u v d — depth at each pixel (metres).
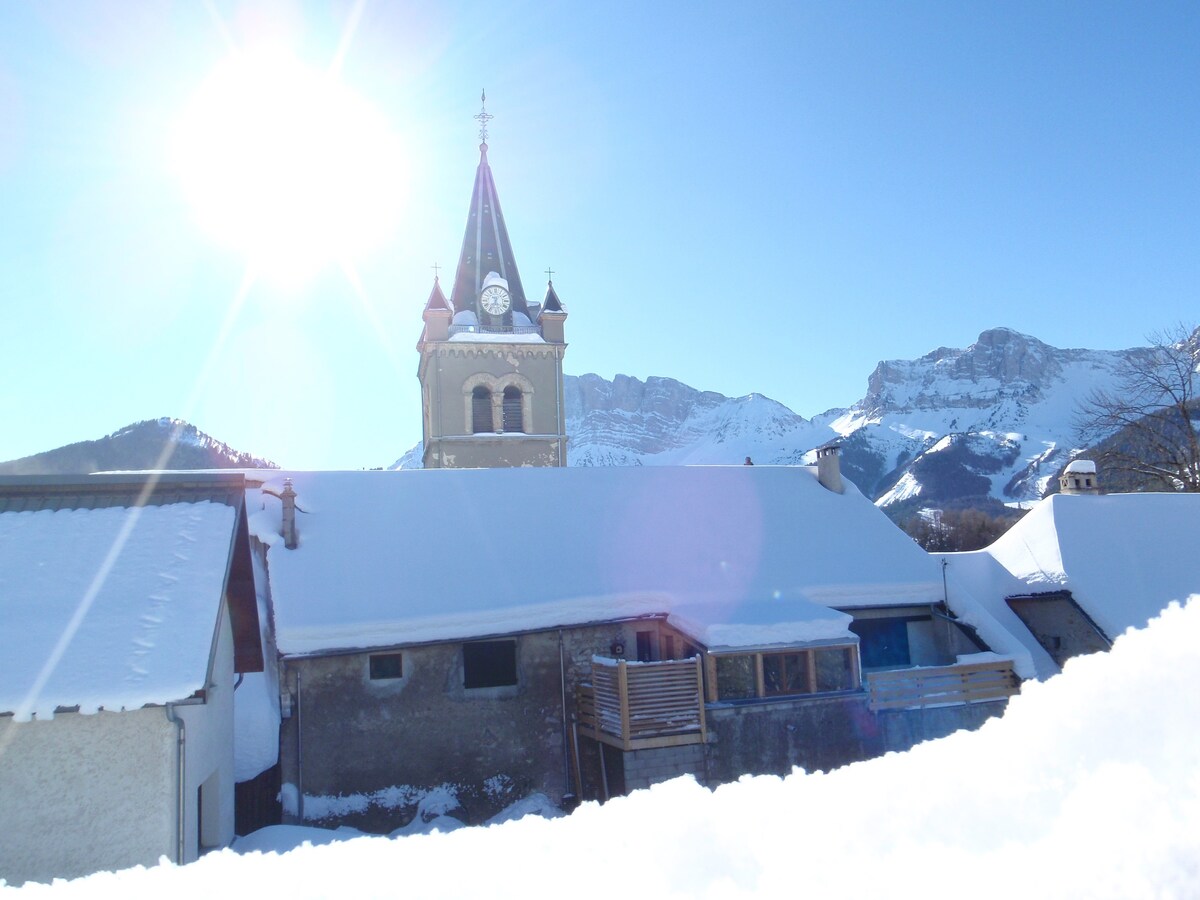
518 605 19.91
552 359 41.19
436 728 19.12
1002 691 20.72
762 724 18.98
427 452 42.94
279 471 23.88
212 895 3.58
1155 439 41.78
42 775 10.93
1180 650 3.62
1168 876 2.61
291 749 18.31
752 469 27.84
